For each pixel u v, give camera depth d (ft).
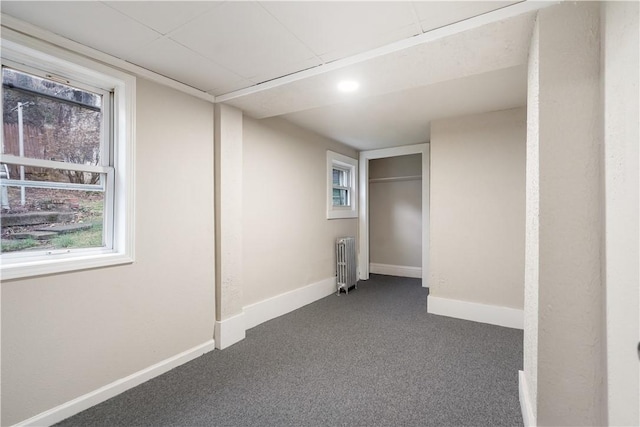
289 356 7.79
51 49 5.22
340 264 14.01
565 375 4.19
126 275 6.30
